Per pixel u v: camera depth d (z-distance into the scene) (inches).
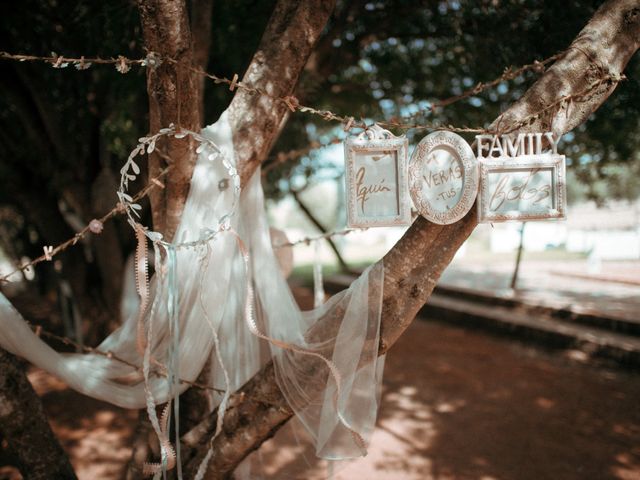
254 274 117.6
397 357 292.5
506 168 90.7
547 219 92.4
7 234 552.1
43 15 191.2
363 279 95.0
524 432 191.2
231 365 119.6
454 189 89.1
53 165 253.6
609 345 273.7
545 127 92.7
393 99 318.0
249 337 121.8
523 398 225.1
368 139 89.0
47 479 113.3
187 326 107.3
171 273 86.7
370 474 161.0
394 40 298.5
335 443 102.4
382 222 89.2
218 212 104.5
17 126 267.9
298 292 559.8
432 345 319.9
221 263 105.0
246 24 216.4
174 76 89.4
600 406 214.5
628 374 254.8
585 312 323.3
